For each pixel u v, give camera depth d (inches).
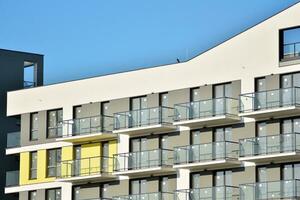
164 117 4052.7
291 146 3718.0
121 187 4156.0
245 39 3895.2
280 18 3818.9
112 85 4234.7
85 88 4315.9
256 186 3740.2
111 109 4224.9
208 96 3959.2
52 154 4394.7
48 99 4429.1
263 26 3855.8
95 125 4229.8
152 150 4057.6
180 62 4057.6
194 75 4008.4
